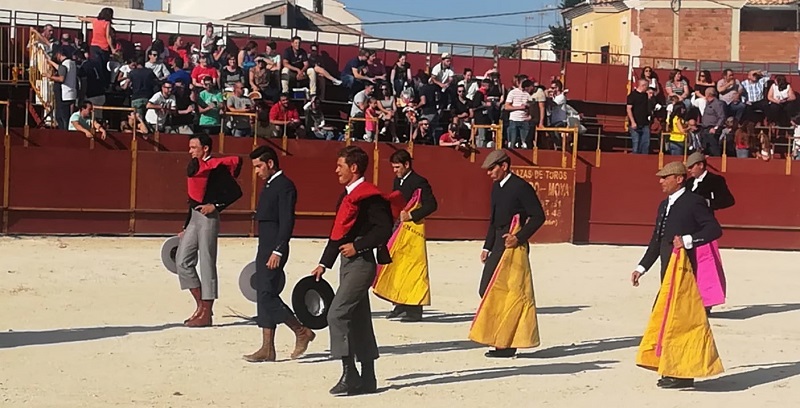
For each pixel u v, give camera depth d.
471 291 16.20
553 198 24.38
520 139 24.61
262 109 23.20
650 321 9.54
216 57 24.08
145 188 21.91
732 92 27.58
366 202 8.80
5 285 14.93
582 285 17.52
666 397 9.19
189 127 22.36
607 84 29.80
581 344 11.80
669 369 9.31
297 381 9.41
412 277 13.02
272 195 10.05
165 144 22.00
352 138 23.88
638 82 26.98
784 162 25.69
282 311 10.20
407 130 24.58
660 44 44.25
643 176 25.11
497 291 10.68
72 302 13.67
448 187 23.72
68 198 21.55
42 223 21.44
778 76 28.27
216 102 22.42
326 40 43.56
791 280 19.45
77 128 21.64
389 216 8.84
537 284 17.52
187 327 12.05
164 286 15.31
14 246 19.61
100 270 16.81
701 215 10.83
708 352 9.40
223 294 14.77
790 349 11.88
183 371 9.74
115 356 10.36
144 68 22.45
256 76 23.59
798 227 25.67
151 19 37.19
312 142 22.89
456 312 13.98
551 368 10.35
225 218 22.36
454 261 20.30
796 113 27.98
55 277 15.89
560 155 24.44
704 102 27.25
